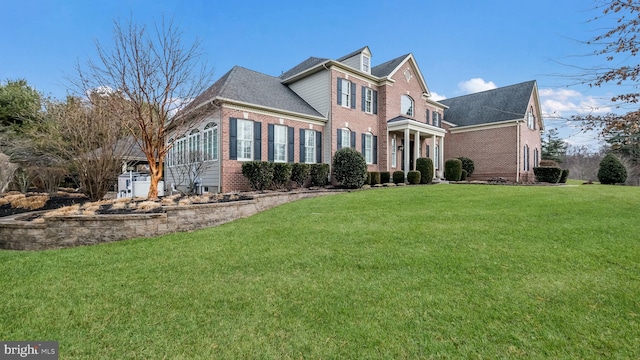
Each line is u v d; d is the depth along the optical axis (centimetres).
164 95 841
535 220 651
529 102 2205
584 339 259
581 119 538
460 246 491
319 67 1612
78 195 1212
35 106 1541
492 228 593
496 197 992
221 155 1241
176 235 618
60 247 566
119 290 361
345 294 343
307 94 1725
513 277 377
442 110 2483
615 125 513
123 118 827
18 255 502
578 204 836
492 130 2253
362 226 634
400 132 1958
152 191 869
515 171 2125
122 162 1115
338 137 1630
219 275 403
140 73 805
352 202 941
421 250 477
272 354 246
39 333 278
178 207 654
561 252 457
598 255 443
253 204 849
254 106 1316
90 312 312
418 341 260
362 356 243
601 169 1928
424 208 822
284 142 1459
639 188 1348
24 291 359
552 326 277
